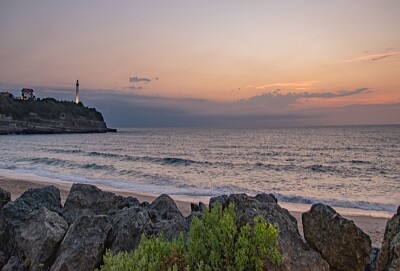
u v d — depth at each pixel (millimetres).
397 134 119438
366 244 5234
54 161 41344
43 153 56281
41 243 6531
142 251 4207
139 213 7051
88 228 6520
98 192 9781
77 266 5863
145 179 29500
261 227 4148
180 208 16797
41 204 9328
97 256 6043
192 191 23672
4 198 9188
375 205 19594
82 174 32062
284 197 21656
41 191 10086
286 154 57656
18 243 6945
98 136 141625
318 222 5578
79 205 9367
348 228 5293
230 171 36750
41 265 6234
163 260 4102
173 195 21844
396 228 4961
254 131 175500
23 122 146500
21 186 23078
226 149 68750
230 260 4129
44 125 155625
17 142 92375
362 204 19844
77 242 6227
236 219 4844
